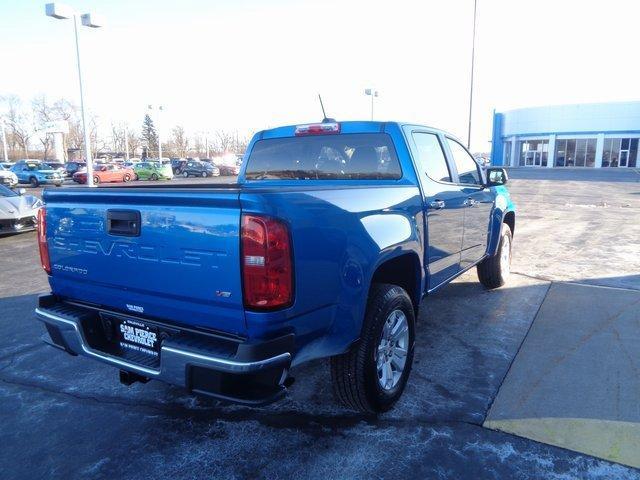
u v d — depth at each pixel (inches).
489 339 191.3
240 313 99.3
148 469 117.7
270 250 95.7
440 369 165.8
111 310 125.0
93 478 114.9
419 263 152.7
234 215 96.6
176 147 4020.7
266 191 97.3
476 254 216.1
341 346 118.0
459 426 132.2
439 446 123.7
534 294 249.3
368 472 114.7
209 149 4074.8
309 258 104.3
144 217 108.8
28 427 136.8
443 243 173.9
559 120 2246.6
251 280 96.1
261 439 129.1
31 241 468.8
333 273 111.4
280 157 190.2
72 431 134.6
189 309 106.7
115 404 149.3
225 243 97.8
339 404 145.0
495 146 2687.0
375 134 167.0
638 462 116.0
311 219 105.3
